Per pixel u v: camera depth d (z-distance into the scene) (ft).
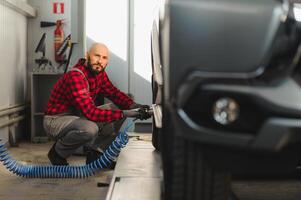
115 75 19.33
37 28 19.56
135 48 19.21
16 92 18.42
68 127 12.85
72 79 12.55
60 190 11.07
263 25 5.11
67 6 19.30
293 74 5.28
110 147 12.48
